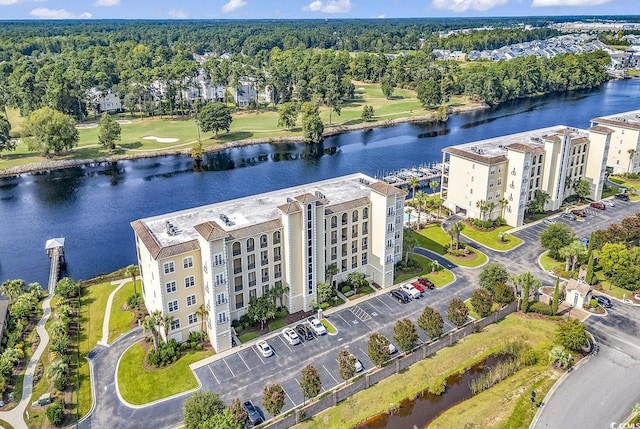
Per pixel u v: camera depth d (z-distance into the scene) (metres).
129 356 71.38
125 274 92.06
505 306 81.12
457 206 120.75
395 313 81.44
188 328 74.19
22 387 65.44
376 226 86.50
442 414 61.47
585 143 123.69
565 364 67.38
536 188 118.69
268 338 75.44
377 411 62.19
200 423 54.41
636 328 76.81
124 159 180.38
